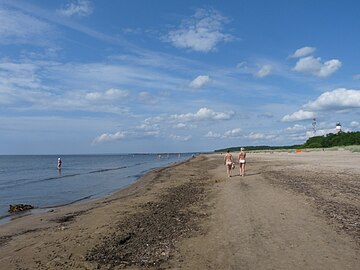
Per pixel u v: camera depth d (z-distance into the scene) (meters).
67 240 10.97
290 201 14.84
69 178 43.06
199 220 12.92
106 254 9.25
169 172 43.56
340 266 7.47
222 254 8.71
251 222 11.57
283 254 8.35
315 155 70.75
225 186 22.78
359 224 10.69
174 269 7.93
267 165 44.31
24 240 11.43
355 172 27.70
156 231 11.57
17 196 26.02
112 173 52.19
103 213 15.79
